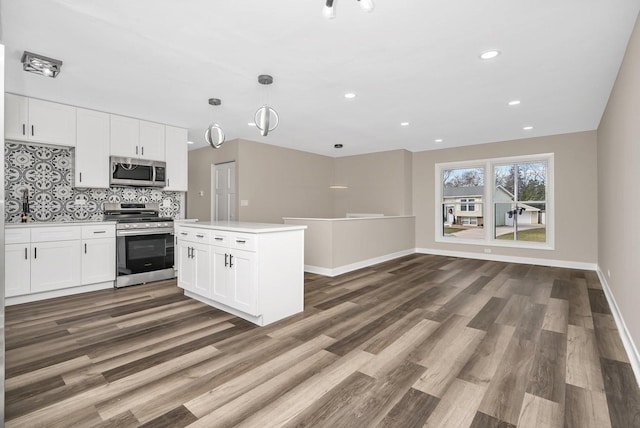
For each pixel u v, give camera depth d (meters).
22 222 3.77
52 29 2.30
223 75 3.10
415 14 2.12
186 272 3.61
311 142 6.23
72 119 3.96
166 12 2.11
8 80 3.20
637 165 2.20
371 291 3.92
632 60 2.33
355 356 2.23
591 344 2.43
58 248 3.61
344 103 3.90
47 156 4.02
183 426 1.52
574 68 2.91
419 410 1.65
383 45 2.53
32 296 3.47
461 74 3.06
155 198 5.04
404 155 6.86
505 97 3.68
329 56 2.71
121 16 2.15
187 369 2.04
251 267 2.79
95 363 2.12
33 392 1.79
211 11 2.10
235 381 1.91
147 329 2.70
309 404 1.69
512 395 1.78
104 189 4.52
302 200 7.09
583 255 5.29
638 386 1.86
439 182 6.88
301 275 3.18
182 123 4.82
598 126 4.89
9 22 2.21
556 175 5.52
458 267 5.43
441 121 4.68
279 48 2.58
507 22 2.21
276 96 3.67
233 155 5.97
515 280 4.49
